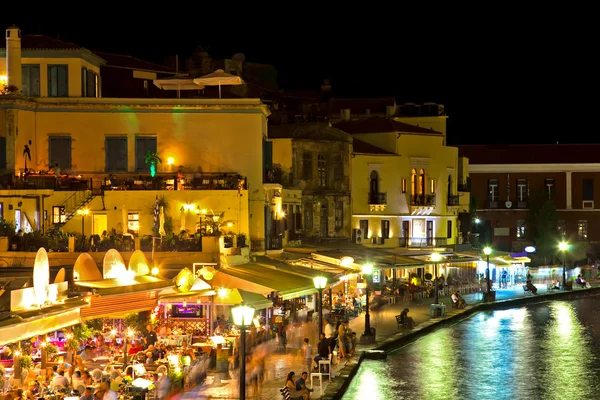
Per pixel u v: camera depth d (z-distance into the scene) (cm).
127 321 5038
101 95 8350
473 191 13975
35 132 6912
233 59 11506
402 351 6488
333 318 6819
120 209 6669
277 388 4634
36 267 3706
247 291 5459
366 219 10075
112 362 4572
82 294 4097
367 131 10575
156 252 6047
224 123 7056
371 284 8769
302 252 8156
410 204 10538
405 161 10512
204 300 5288
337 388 4791
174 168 7019
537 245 13650
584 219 13938
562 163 13912
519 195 13975
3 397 3491
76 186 6669
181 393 4450
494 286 11431
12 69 6744
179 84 7244
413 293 9375
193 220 6744
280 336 5894
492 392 5206
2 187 6519
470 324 8094
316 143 9300
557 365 6056
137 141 7012
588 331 7656
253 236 7125
